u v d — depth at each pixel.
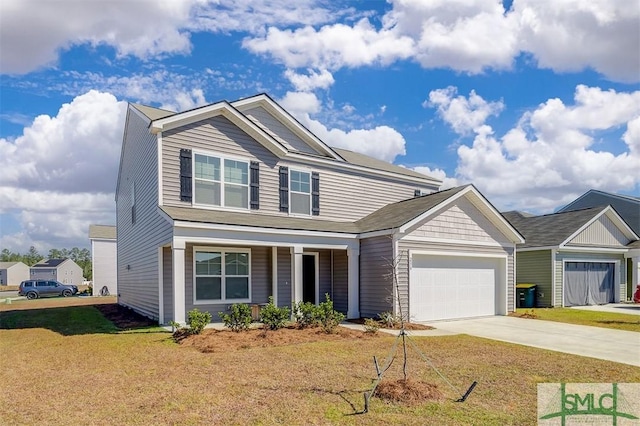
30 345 10.14
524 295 20.53
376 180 18.36
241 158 14.39
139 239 16.30
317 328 11.55
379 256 14.00
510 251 16.83
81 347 9.55
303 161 16.03
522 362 8.06
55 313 18.83
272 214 14.96
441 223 14.69
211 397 5.71
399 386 6.06
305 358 8.23
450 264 15.05
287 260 15.36
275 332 10.84
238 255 14.49
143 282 15.63
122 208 20.89
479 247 15.74
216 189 13.73
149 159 14.24
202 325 10.59
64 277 59.53
